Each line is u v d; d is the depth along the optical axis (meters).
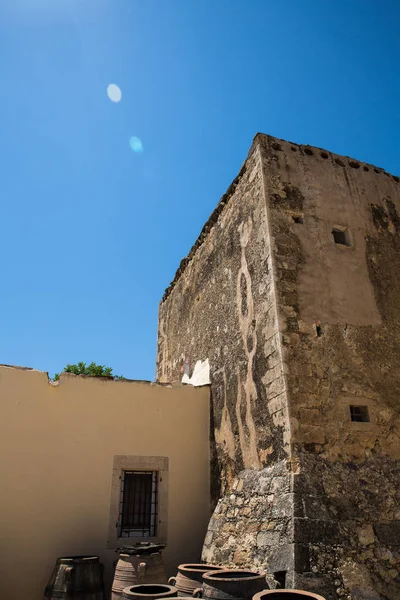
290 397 5.90
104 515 7.16
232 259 8.42
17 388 7.26
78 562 6.14
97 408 7.71
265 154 7.75
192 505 7.75
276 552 4.97
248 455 6.75
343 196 7.98
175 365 11.24
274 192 7.43
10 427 7.02
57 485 7.04
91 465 7.35
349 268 7.29
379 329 6.97
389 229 8.12
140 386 8.16
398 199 8.63
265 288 6.90
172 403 8.26
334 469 5.58
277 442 5.96
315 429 5.81
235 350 7.75
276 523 5.23
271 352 6.45
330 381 6.21
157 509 7.55
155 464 7.75
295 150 8.09
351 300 7.00
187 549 7.45
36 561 6.56
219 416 8.02
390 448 6.06
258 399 6.66
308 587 4.47
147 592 5.10
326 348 6.44
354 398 6.22
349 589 4.55
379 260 7.65
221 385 8.12
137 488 7.68
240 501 6.32
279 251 6.92
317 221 7.48
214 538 6.44
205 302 9.64
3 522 6.56
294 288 6.71
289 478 5.41
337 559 4.76
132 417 7.89
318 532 4.92
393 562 4.93
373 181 8.53
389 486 5.62
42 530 6.73
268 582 4.85
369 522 5.21
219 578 4.52
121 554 6.17
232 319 8.05
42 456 7.09
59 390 7.59
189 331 10.49
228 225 8.87
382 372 6.62
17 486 6.79
